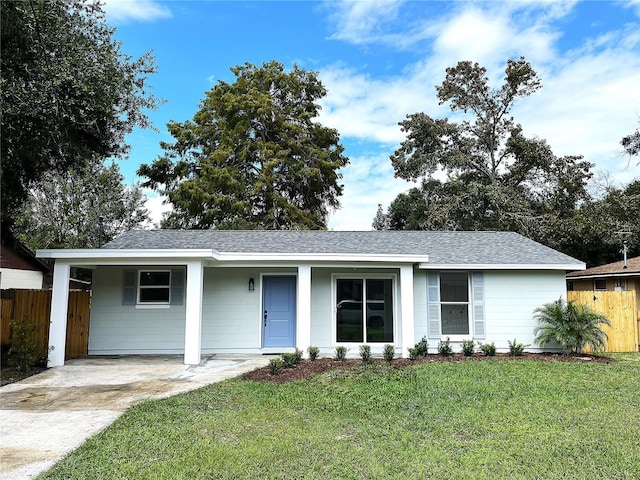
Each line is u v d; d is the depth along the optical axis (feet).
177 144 96.99
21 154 36.37
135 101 37.91
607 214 78.95
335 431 19.81
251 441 18.24
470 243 48.93
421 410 22.88
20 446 17.85
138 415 21.80
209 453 16.79
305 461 16.24
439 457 16.56
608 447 17.38
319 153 96.94
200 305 37.68
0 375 32.14
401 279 41.14
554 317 40.65
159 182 98.94
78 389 27.99
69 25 32.40
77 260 37.22
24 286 63.46
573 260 43.70
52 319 36.35
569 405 23.47
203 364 36.88
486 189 89.61
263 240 48.29
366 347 36.55
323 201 104.37
